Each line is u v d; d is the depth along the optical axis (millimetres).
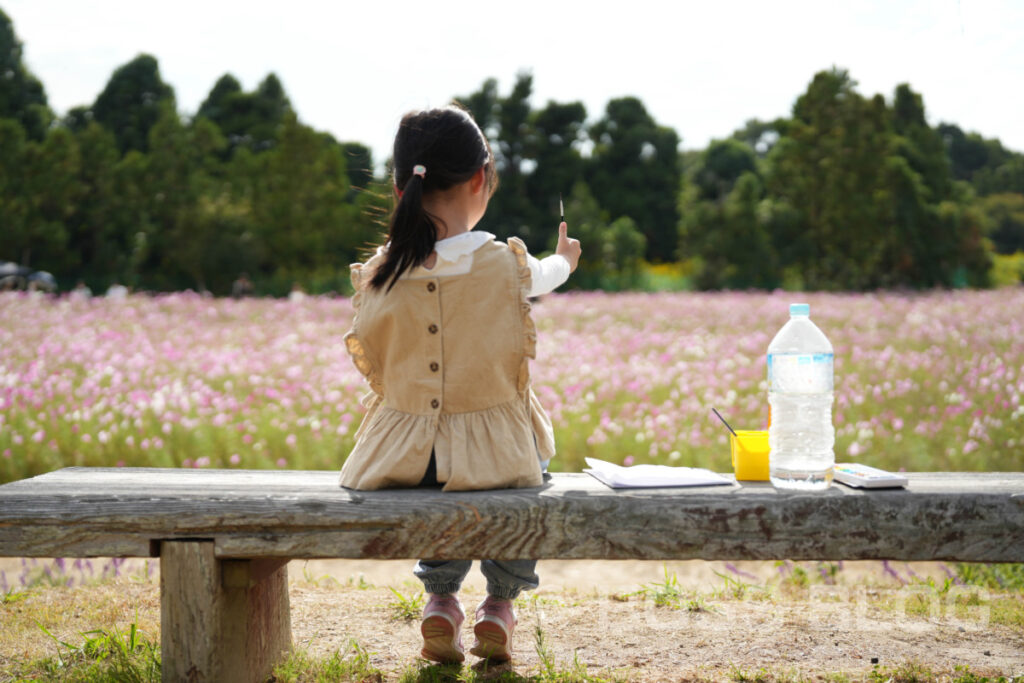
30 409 6785
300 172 34125
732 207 32156
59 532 2010
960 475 2264
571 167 40219
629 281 31828
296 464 6121
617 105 45344
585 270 32625
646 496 1991
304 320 13641
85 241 35188
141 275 33719
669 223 44844
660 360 8688
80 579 3730
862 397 6855
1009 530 1935
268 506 1999
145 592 3395
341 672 2389
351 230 34406
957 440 6012
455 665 2443
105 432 6188
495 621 2348
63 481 2305
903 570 3926
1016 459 5691
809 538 1955
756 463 2168
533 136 39250
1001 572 3631
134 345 9383
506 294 2199
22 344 9375
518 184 38375
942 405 6895
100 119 46656
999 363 7691
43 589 3473
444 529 1984
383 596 3357
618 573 4324
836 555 1953
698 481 2135
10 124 34000
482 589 3574
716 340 10492
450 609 2352
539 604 3170
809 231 32719
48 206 34125
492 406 2201
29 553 2014
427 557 1996
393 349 2203
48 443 6277
